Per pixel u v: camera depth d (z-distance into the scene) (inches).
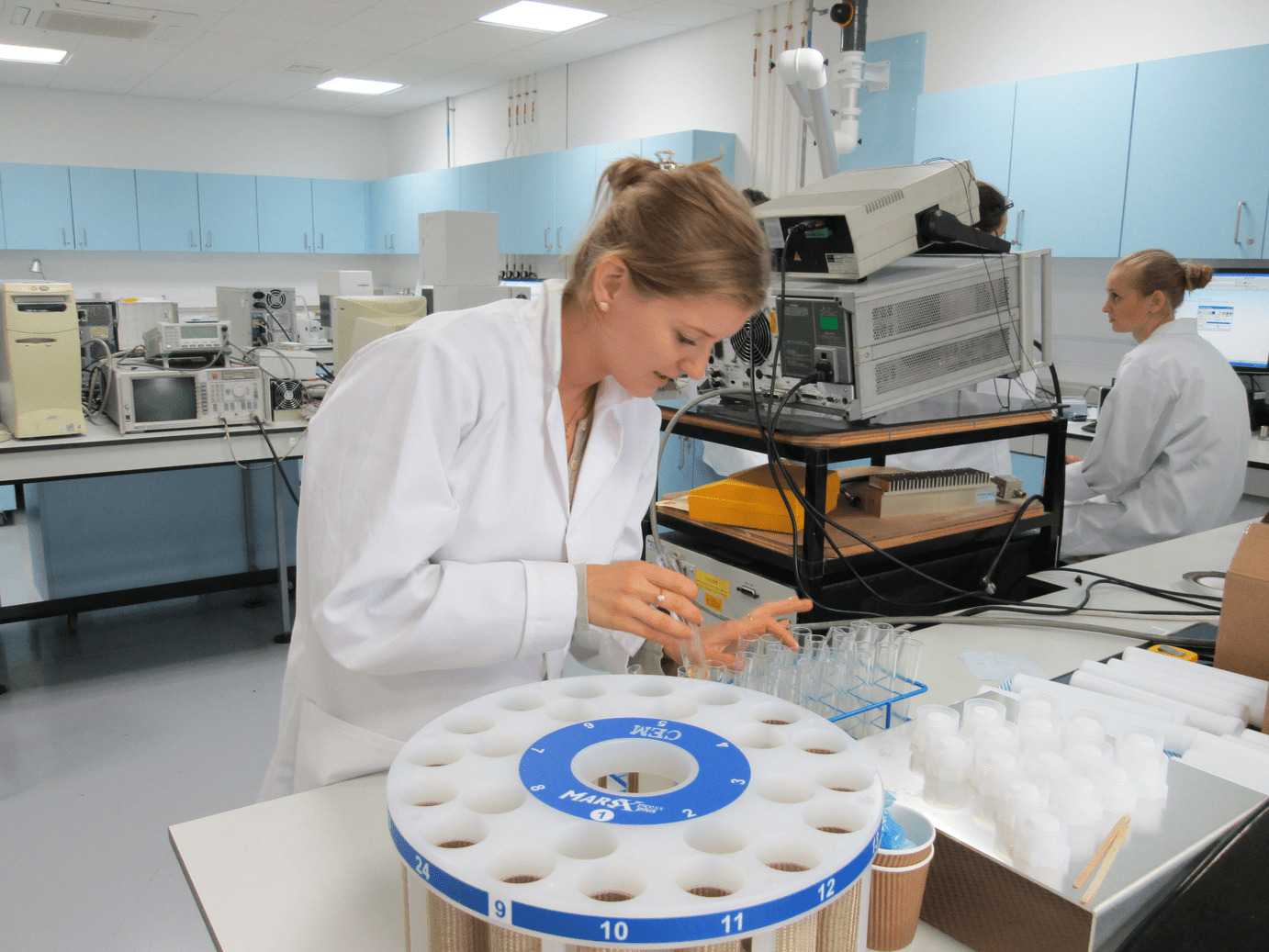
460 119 274.7
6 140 255.8
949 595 64.9
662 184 30.2
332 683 37.7
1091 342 139.3
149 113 274.7
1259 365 115.6
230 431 117.3
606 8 177.5
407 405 31.6
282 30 195.9
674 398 81.1
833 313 57.6
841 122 151.3
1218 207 107.2
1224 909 23.1
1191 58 107.4
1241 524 79.0
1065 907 23.8
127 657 121.3
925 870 25.6
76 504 128.5
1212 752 33.1
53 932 69.2
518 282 244.2
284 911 27.6
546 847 19.9
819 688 36.4
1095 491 97.0
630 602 31.4
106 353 140.3
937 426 60.3
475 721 26.5
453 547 35.8
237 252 286.5
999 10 139.6
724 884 19.3
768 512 63.2
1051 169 123.4
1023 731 30.8
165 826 83.0
